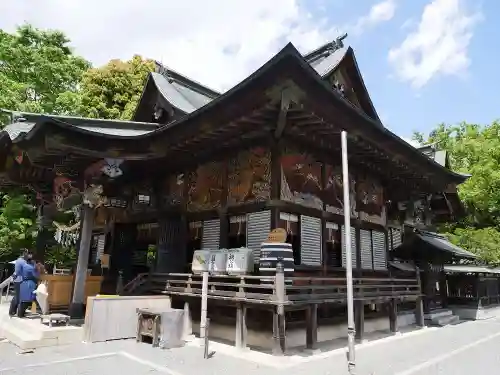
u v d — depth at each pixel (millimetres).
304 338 10773
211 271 10820
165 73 17969
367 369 8398
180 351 9383
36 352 9031
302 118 10078
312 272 11625
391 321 13461
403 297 13969
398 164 14203
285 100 8750
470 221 31594
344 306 12750
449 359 9758
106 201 14062
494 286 24234
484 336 13828
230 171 12438
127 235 16719
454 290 22406
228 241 12141
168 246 13812
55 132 10703
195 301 11430
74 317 11508
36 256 15633
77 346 9672
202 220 13227
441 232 30766
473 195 29141
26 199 20469
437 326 16391
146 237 16000
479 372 8539
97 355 8812
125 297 10914
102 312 10438
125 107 25375
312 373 7809
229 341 10477
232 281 11281
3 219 20078
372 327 13672
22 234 19938
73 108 22328
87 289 13578
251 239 11320
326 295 10250
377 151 12727
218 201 12594
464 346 11695
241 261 10156
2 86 19703
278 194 10805
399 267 17156
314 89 9000
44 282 12938
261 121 10281
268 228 10859
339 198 13367
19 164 14195
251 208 11367
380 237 15938
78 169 12688
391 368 8578
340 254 13172
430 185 17438
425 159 14445
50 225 16219
